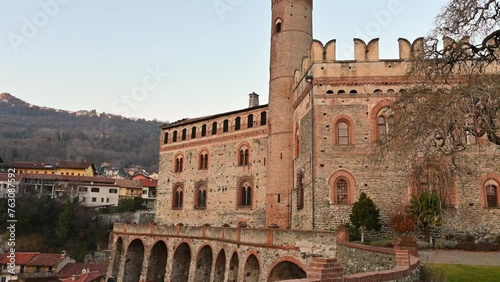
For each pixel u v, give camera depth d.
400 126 19.12
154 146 156.88
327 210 39.16
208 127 65.06
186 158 67.56
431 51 19.45
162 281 55.81
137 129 158.88
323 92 41.44
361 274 15.53
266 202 51.22
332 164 40.03
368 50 41.69
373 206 36.81
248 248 38.41
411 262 21.58
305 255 32.62
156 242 54.84
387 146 20.66
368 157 37.09
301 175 45.09
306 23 53.12
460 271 23.14
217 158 62.66
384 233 37.59
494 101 16.72
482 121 17.42
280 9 53.34
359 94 40.97
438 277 20.45
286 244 34.41
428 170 19.02
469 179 37.62
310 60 43.41
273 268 34.78
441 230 36.91
